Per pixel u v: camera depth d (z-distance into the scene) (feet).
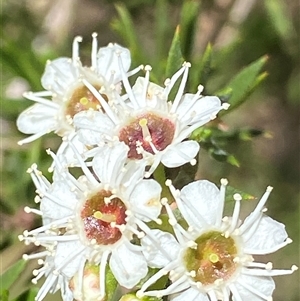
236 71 0.32
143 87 0.19
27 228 0.25
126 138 0.18
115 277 0.17
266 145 0.38
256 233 0.17
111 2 0.33
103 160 0.18
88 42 0.34
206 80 0.22
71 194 0.18
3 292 0.21
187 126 0.18
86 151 0.18
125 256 0.17
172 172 0.18
